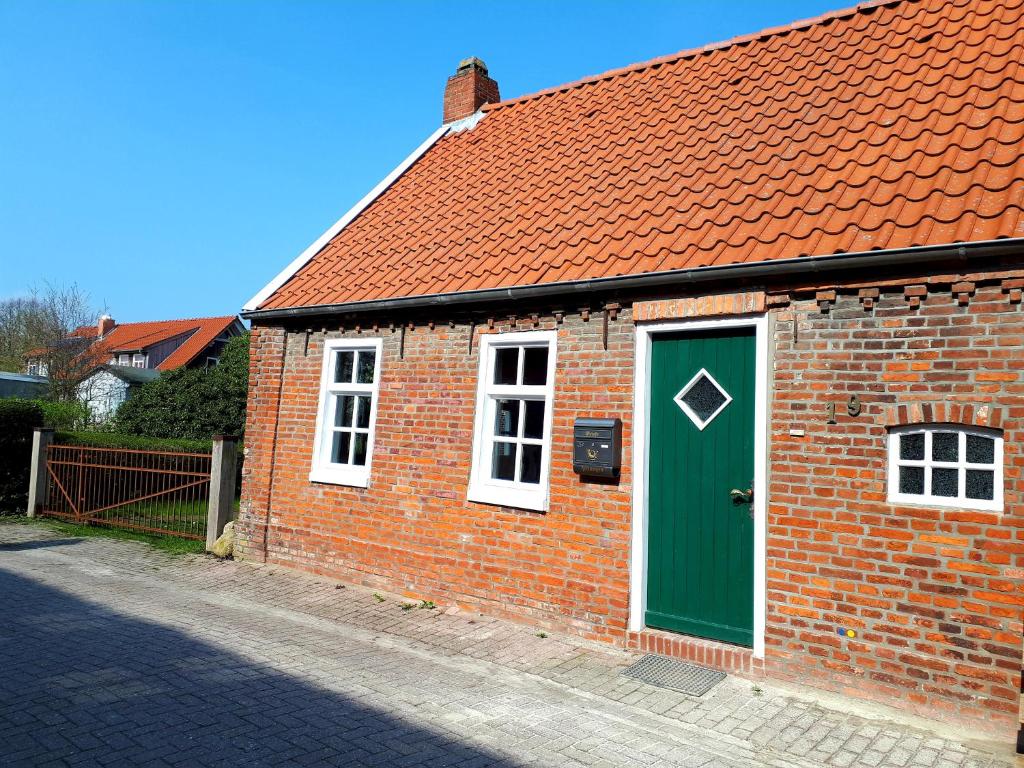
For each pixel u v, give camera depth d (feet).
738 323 20.92
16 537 39.65
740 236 21.50
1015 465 16.44
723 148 26.40
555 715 17.40
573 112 36.37
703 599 21.16
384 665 20.66
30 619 23.61
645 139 30.25
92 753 14.05
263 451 33.68
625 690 19.12
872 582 17.95
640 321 22.76
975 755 15.30
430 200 35.91
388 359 29.68
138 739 14.76
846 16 29.99
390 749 14.96
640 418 22.56
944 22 26.23
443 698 18.19
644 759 15.20
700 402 21.83
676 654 20.92
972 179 18.80
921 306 17.99
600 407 23.41
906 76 24.53
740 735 16.43
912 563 17.48
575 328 24.34
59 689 17.33
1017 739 14.85
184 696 17.24
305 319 32.96
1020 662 16.02
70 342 116.98
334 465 31.58
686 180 25.93
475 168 36.52
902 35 26.94
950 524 17.10
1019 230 16.63
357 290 30.96
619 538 22.52
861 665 17.90
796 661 18.81
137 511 41.39
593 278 23.27
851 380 18.79
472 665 21.08
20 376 98.68
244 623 24.48
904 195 19.58
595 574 22.89
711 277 20.79
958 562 16.93
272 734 15.34
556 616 23.61
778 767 15.03
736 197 23.45
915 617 17.33
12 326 129.70
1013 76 21.68
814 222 20.44
